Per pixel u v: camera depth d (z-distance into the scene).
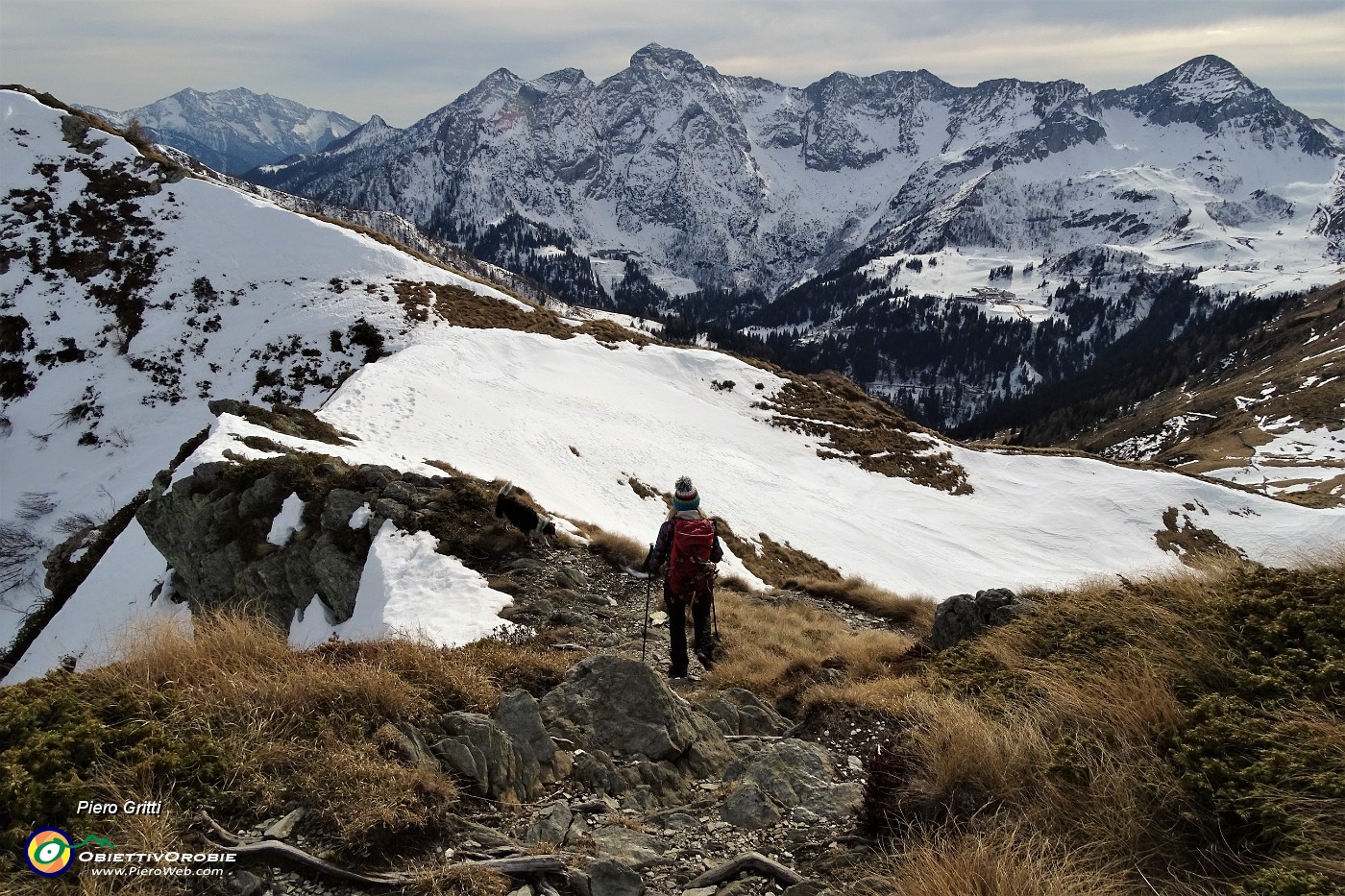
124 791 5.30
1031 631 9.33
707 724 8.25
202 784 5.49
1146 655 7.12
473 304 65.00
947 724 6.48
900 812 5.84
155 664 7.10
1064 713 6.49
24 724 5.70
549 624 15.36
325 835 5.32
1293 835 4.53
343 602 19.95
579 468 38.94
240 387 53.34
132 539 28.20
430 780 5.84
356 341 55.91
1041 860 4.67
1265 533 61.56
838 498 51.81
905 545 46.25
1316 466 148.75
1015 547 53.56
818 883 5.27
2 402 53.34
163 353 56.03
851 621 23.00
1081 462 69.81
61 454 50.22
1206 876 4.61
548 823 6.04
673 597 10.69
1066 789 5.51
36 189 65.44
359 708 6.59
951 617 12.24
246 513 22.94
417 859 5.32
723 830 6.23
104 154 69.19
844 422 67.44
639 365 66.75
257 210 66.94
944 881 4.70
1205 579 8.85
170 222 65.00
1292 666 6.36
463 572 18.34
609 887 5.31
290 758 5.89
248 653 7.67
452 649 9.51
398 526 20.69
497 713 7.28
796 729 8.68
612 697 7.98
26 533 43.31
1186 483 66.06
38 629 32.44
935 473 64.06
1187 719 5.84
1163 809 5.12
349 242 66.00
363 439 32.06
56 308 58.59
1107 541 57.47
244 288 61.03
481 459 34.06
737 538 35.88
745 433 60.38
